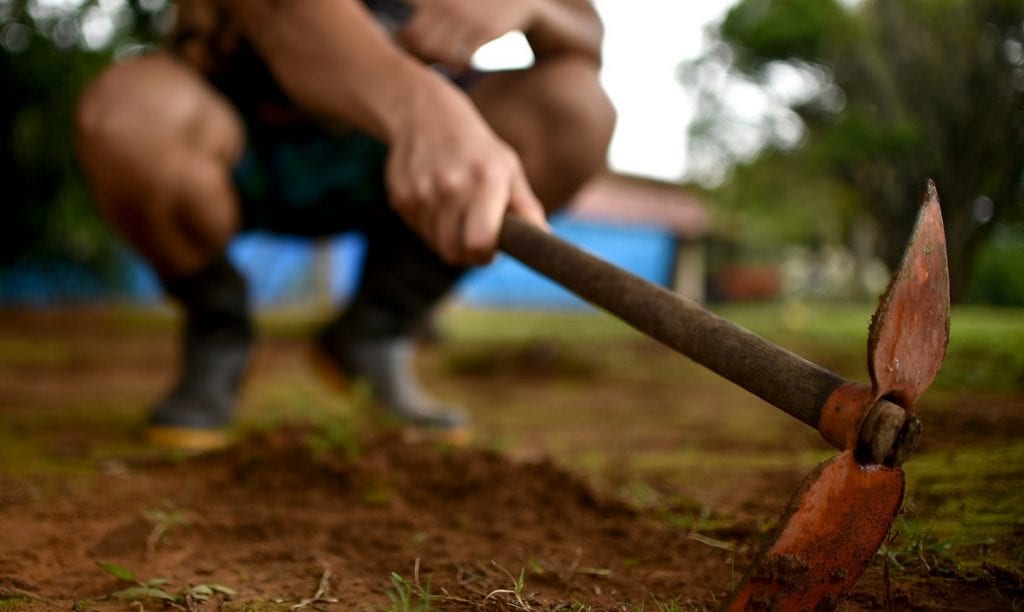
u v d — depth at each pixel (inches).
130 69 105.4
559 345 239.5
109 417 138.4
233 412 119.9
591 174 110.7
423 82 79.1
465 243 71.4
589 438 125.0
